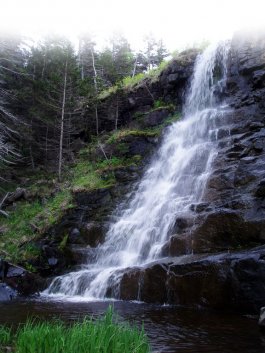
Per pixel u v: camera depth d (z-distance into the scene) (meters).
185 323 8.70
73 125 31.80
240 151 16.28
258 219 11.66
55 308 10.95
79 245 19.02
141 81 29.91
